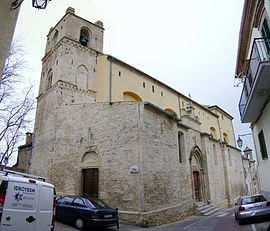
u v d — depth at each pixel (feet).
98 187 62.69
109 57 88.43
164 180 65.67
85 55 87.25
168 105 108.06
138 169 59.16
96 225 44.62
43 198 29.22
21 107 73.56
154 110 68.64
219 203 98.89
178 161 74.64
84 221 45.62
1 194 25.08
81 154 68.03
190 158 86.69
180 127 85.10
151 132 65.16
